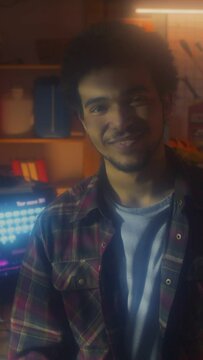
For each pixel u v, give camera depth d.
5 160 3.11
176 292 1.00
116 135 0.94
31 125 2.78
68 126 2.72
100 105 0.95
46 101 2.67
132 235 1.04
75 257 1.09
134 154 0.95
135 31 0.98
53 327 1.14
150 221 1.03
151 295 1.02
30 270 1.15
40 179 2.97
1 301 1.68
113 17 2.76
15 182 1.92
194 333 1.00
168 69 0.99
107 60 0.94
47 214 1.13
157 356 1.01
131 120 0.93
